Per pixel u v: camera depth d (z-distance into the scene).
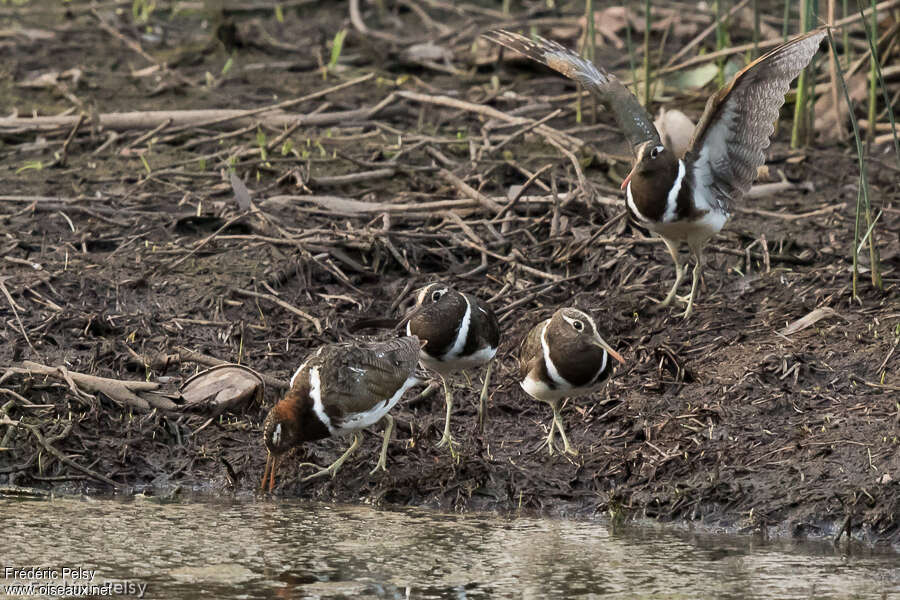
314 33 22.34
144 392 11.74
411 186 15.95
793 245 14.38
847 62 17.50
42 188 15.60
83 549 9.47
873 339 12.09
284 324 13.05
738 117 11.91
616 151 17.12
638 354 12.38
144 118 17.44
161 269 13.80
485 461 11.00
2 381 11.77
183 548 9.52
